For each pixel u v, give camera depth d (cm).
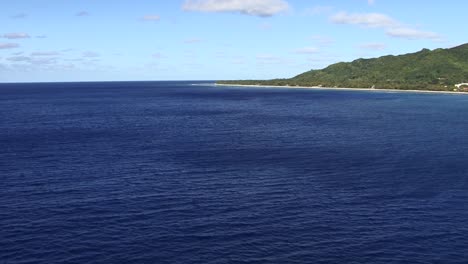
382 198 4725
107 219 4059
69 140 8700
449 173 5819
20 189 5047
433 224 3962
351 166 6284
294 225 3934
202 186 5200
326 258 3294
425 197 4750
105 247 3459
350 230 3822
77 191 4969
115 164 6394
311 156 7031
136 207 4406
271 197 4769
